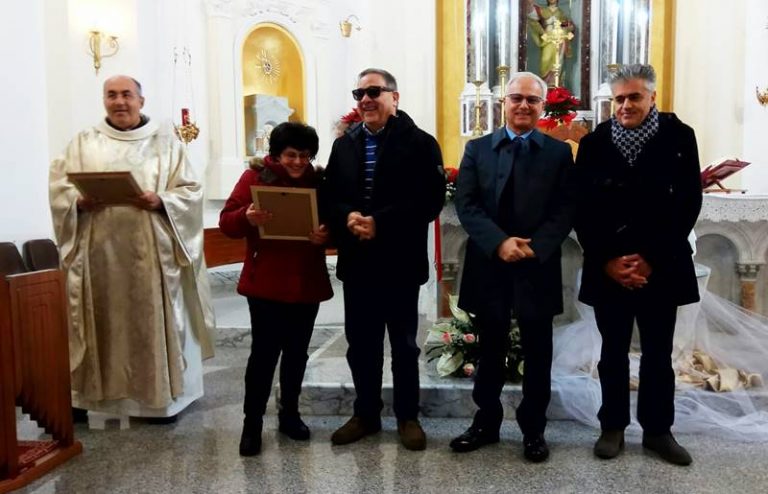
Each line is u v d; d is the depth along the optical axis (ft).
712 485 8.08
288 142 9.21
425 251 9.35
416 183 9.06
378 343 9.64
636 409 9.80
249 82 23.61
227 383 13.33
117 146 11.08
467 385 10.71
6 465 8.40
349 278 9.34
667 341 8.75
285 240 9.34
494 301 8.76
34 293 8.96
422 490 8.07
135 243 10.77
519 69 26.11
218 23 22.03
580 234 9.00
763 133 21.42
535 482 8.22
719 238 13.66
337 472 8.65
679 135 8.52
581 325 11.58
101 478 8.72
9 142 11.48
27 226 11.89
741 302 13.50
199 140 21.89
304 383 11.05
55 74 18.86
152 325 10.73
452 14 25.76
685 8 24.49
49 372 9.25
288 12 23.80
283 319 9.48
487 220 8.63
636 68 8.41
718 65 23.53
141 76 19.92
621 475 8.39
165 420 10.96
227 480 8.51
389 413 10.82
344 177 9.29
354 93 9.29
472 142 9.30
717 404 10.17
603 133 8.90
